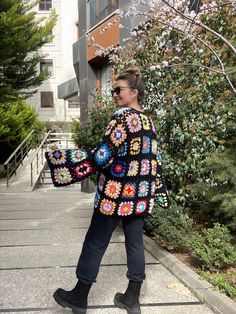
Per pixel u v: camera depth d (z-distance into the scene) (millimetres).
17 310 2895
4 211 7199
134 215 2668
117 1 8758
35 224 5977
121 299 2855
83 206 7727
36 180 11375
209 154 4488
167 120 5094
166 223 4344
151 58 5637
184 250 4137
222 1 4598
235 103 4406
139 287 2797
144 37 5836
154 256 4191
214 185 4535
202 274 3430
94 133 6457
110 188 2615
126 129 2568
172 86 5352
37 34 11211
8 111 13641
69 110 26297
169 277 3588
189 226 4355
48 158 2615
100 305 2979
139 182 2629
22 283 3432
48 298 3107
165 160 4973
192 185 4707
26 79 11664
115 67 6418
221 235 3717
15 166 12156
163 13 5039
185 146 5098
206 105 4883
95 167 2572
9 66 10812
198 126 4871
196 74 5102
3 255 4293
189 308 2965
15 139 14000
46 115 26203
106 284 3396
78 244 4766
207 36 5023
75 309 2750
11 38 9891
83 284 2725
